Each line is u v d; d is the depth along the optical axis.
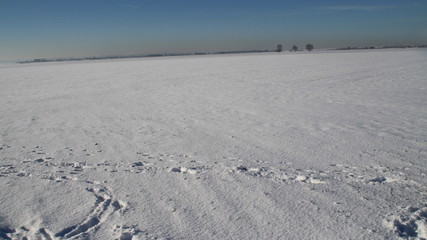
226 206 2.84
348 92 10.69
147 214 2.73
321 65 27.72
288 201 2.90
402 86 11.77
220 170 3.77
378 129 5.61
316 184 3.29
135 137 5.51
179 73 22.97
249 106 8.56
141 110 8.45
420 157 4.07
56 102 10.46
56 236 2.43
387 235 2.31
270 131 5.72
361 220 2.53
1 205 2.96
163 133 5.77
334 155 4.26
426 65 23.28
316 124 6.16
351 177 3.46
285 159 4.14
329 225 2.47
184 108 8.58
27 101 10.94
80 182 3.49
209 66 31.81
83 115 7.93
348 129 5.69
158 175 3.65
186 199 3.00
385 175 3.49
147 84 15.73
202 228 2.48
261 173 3.65
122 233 2.43
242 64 34.09
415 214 2.57
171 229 2.48
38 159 4.35
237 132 5.71
